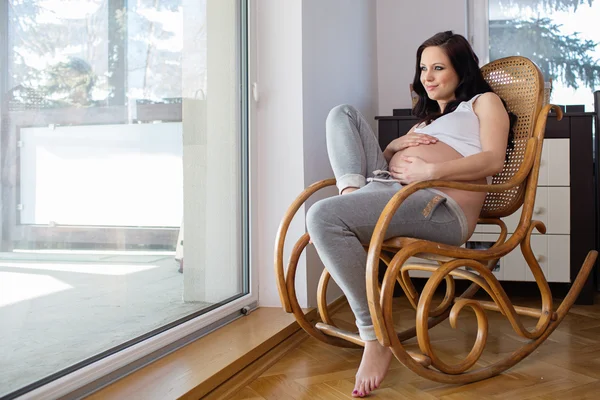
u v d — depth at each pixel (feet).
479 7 11.21
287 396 4.86
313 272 7.53
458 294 9.33
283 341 6.22
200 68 6.14
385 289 4.57
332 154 5.46
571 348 6.20
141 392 4.36
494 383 5.14
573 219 8.72
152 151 5.24
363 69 10.30
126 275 4.86
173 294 5.61
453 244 5.37
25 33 3.83
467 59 6.04
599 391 4.89
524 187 5.84
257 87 7.32
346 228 4.94
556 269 8.77
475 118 5.72
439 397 4.81
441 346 6.27
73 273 4.24
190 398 4.43
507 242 5.43
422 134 5.73
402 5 11.36
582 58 10.94
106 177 4.61
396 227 5.03
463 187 4.94
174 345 5.50
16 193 3.73
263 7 7.36
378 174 5.44
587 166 8.68
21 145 3.78
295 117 7.26
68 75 4.22
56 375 4.04
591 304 8.63
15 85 3.74
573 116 8.71
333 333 5.75
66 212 4.17
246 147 7.20
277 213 7.32
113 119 4.71
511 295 9.44
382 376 4.85
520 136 5.97
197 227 6.05
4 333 3.63
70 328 4.21
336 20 8.73
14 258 3.71
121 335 4.81
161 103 5.40
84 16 4.39
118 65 4.79
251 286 7.18
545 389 4.96
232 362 5.10
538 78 5.88
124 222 4.83
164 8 5.47
